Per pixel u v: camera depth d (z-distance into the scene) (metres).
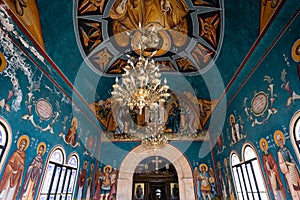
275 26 5.67
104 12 7.67
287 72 5.46
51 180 7.59
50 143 7.42
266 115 6.53
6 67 5.24
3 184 5.29
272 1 5.48
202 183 11.12
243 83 8.01
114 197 11.03
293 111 5.31
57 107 7.87
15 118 5.62
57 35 7.07
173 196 12.00
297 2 4.89
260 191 7.36
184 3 7.57
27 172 6.21
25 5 5.62
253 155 7.63
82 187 9.92
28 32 5.93
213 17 7.70
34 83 6.45
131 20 8.41
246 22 6.69
